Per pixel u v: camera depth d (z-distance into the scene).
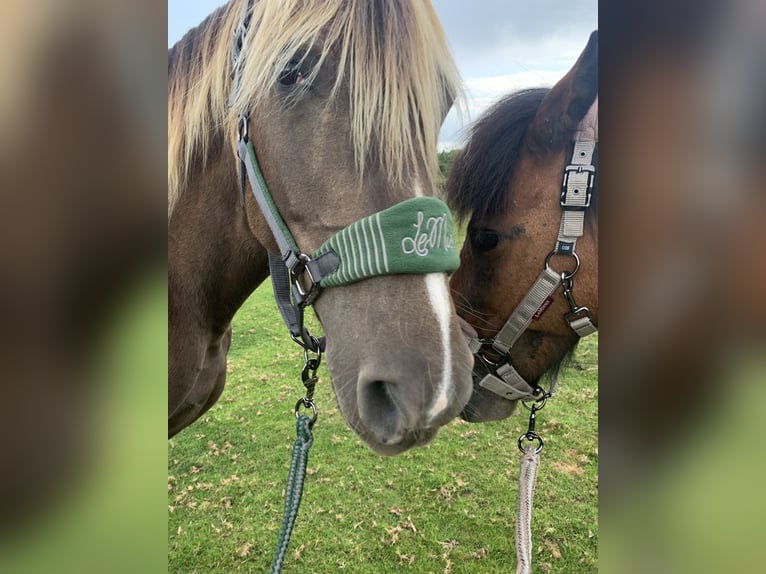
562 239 1.46
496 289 1.59
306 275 1.12
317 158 1.06
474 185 1.61
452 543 2.41
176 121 1.47
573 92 1.42
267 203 1.15
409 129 1.04
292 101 1.08
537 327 1.59
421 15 1.07
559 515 2.59
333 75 1.05
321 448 3.18
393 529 2.50
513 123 1.57
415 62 1.04
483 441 3.25
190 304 1.54
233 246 1.53
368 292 0.99
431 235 0.96
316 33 1.04
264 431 3.41
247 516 2.60
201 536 2.46
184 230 1.51
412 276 0.96
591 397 3.76
